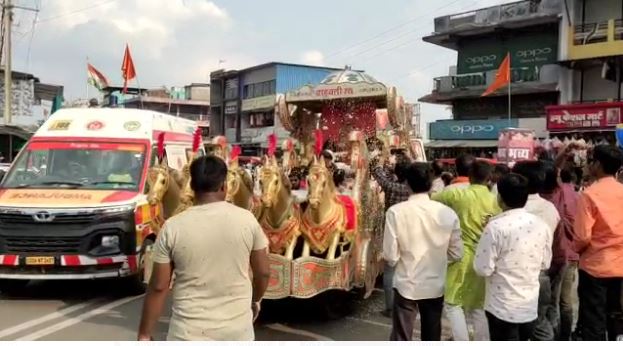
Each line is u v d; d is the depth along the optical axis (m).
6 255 8.41
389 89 9.99
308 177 7.16
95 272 8.54
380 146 11.13
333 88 10.72
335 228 7.36
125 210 8.72
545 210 5.58
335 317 7.89
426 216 5.16
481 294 5.55
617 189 5.55
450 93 33.06
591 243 5.59
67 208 8.47
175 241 3.41
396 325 5.27
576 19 27.94
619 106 24.20
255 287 3.70
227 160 7.65
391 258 5.21
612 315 5.70
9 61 23.52
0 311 8.08
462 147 31.41
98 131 9.94
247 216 3.58
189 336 3.33
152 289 3.43
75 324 7.48
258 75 46.78
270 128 44.28
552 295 6.20
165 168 8.38
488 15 31.55
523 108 31.19
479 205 5.69
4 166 16.84
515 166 5.73
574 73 28.56
